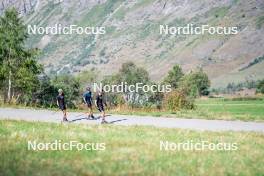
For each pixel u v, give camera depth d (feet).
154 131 182.70
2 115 252.01
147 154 134.31
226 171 118.01
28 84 441.68
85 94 235.20
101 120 229.86
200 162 127.24
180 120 232.73
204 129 196.03
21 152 129.49
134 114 261.65
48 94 486.38
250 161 131.44
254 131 190.39
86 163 119.34
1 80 443.32
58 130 179.22
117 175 108.27
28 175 103.24
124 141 155.22
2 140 148.36
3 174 102.53
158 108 311.47
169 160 128.06
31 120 221.66
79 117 244.01
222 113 267.80
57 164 116.67
